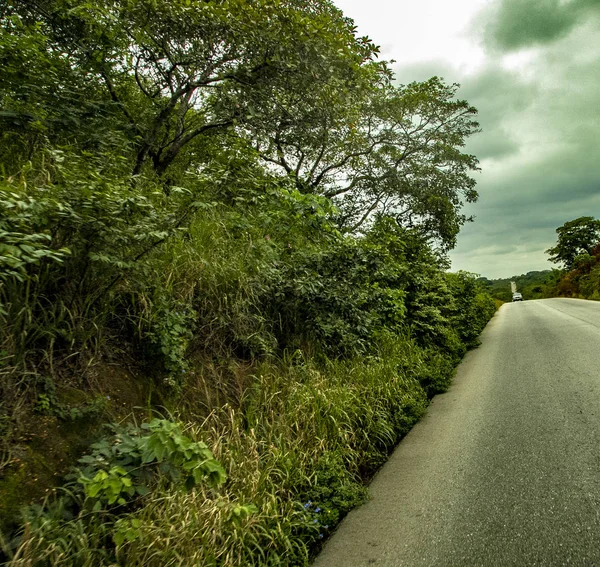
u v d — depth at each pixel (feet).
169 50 25.57
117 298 12.60
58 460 8.68
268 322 18.19
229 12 22.18
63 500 7.95
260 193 21.24
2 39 16.48
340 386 16.83
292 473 11.57
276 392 14.66
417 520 10.12
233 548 8.50
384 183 55.72
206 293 15.85
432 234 61.57
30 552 6.70
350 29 23.91
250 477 10.41
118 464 8.11
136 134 25.32
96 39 21.47
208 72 25.91
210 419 12.59
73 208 10.14
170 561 7.59
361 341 21.56
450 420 17.81
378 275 22.35
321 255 20.45
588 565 7.52
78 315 11.03
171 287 14.10
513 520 9.37
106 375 11.23
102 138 19.66
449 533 9.32
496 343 41.91
